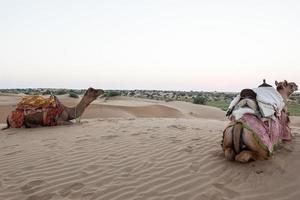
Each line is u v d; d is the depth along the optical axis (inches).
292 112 1535.4
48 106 542.9
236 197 218.8
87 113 1110.4
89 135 429.1
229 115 293.7
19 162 313.9
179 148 330.6
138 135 409.7
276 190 227.3
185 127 479.2
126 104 1546.5
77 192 238.5
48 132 478.6
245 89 289.9
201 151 316.5
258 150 266.2
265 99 283.3
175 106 1656.0
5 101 1651.1
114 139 390.6
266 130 275.1
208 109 1608.0
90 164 295.1
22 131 507.2
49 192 240.7
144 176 261.4
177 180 250.2
